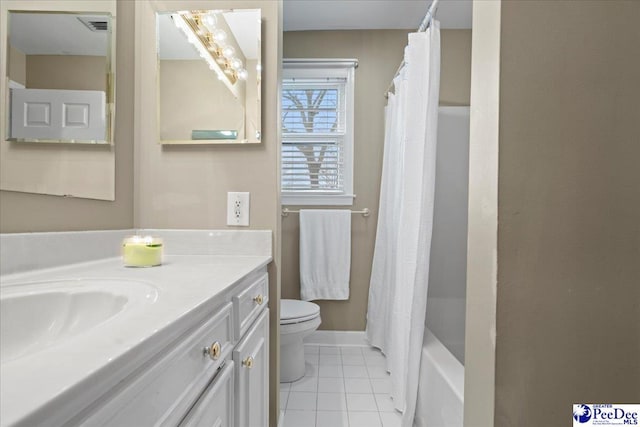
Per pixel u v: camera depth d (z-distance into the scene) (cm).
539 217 77
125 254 106
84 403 32
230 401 81
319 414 171
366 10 236
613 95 78
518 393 77
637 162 78
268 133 139
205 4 139
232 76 137
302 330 199
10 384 30
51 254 94
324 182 263
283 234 260
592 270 77
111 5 121
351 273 262
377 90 261
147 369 45
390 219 225
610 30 77
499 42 77
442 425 136
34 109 90
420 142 168
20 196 87
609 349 77
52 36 95
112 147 123
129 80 133
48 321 69
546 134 77
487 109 82
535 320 77
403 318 172
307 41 262
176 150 139
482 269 84
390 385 199
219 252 137
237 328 87
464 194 242
